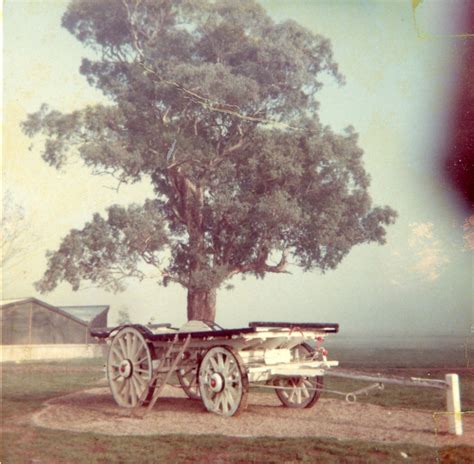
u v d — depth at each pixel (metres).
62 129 13.69
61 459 6.55
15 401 9.32
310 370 8.01
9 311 12.87
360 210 13.47
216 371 8.19
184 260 14.56
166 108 14.78
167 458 6.34
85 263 13.81
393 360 11.48
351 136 13.57
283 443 6.69
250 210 14.48
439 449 6.53
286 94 14.24
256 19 14.55
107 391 10.27
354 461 6.14
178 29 15.02
